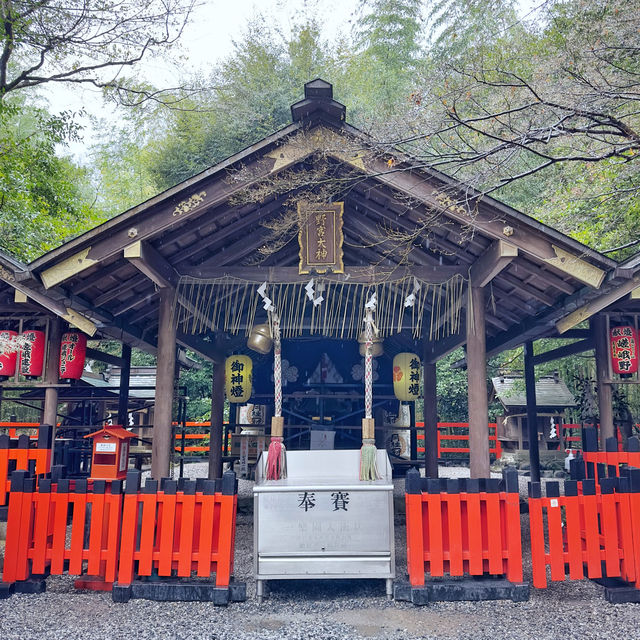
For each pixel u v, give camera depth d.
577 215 10.30
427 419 10.64
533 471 10.12
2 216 11.39
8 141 12.75
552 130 6.14
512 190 14.14
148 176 24.86
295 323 9.45
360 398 11.18
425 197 5.95
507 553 5.03
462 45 8.02
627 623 4.46
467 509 5.01
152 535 5.05
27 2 11.53
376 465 5.61
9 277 6.68
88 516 6.21
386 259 7.37
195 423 20.12
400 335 11.02
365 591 5.32
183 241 6.69
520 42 7.25
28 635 4.24
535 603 4.91
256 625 4.48
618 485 5.12
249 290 9.21
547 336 8.89
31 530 5.27
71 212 14.37
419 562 4.92
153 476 6.34
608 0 6.64
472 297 6.77
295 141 5.89
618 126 6.14
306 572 5.00
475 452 6.36
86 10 11.67
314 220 6.67
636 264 6.46
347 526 5.09
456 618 4.59
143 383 16.69
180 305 7.49
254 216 6.91
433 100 6.25
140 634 4.28
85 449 9.73
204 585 5.01
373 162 5.96
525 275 7.02
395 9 15.12
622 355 7.50
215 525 5.13
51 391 7.34
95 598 5.05
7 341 6.62
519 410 16.22
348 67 19.55
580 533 5.04
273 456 5.65
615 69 7.22
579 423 16.25
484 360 6.62
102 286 6.95
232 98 19.06
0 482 6.76
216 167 5.89
